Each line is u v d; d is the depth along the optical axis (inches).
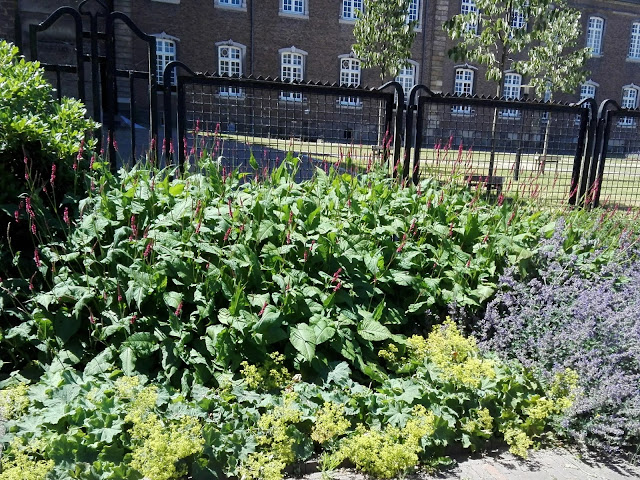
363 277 171.0
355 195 202.1
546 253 192.2
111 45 217.3
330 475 120.8
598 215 253.3
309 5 1285.7
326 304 153.9
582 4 1536.7
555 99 1544.0
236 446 119.0
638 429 133.9
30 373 138.7
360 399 135.6
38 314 140.7
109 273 151.8
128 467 109.3
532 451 136.9
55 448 109.2
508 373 153.2
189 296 149.4
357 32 796.6
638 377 144.9
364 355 157.5
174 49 1187.3
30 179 169.3
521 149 319.0
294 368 148.4
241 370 139.5
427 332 174.4
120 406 120.8
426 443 128.6
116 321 141.3
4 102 173.3
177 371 139.4
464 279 183.2
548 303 169.3
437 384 145.6
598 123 288.5
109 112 220.4
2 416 121.3
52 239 163.5
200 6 1192.8
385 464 119.6
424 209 202.7
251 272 154.3
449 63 1407.5
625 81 1642.5
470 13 561.0
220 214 168.4
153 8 1154.7
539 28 546.9
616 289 193.6
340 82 1343.5
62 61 710.5
